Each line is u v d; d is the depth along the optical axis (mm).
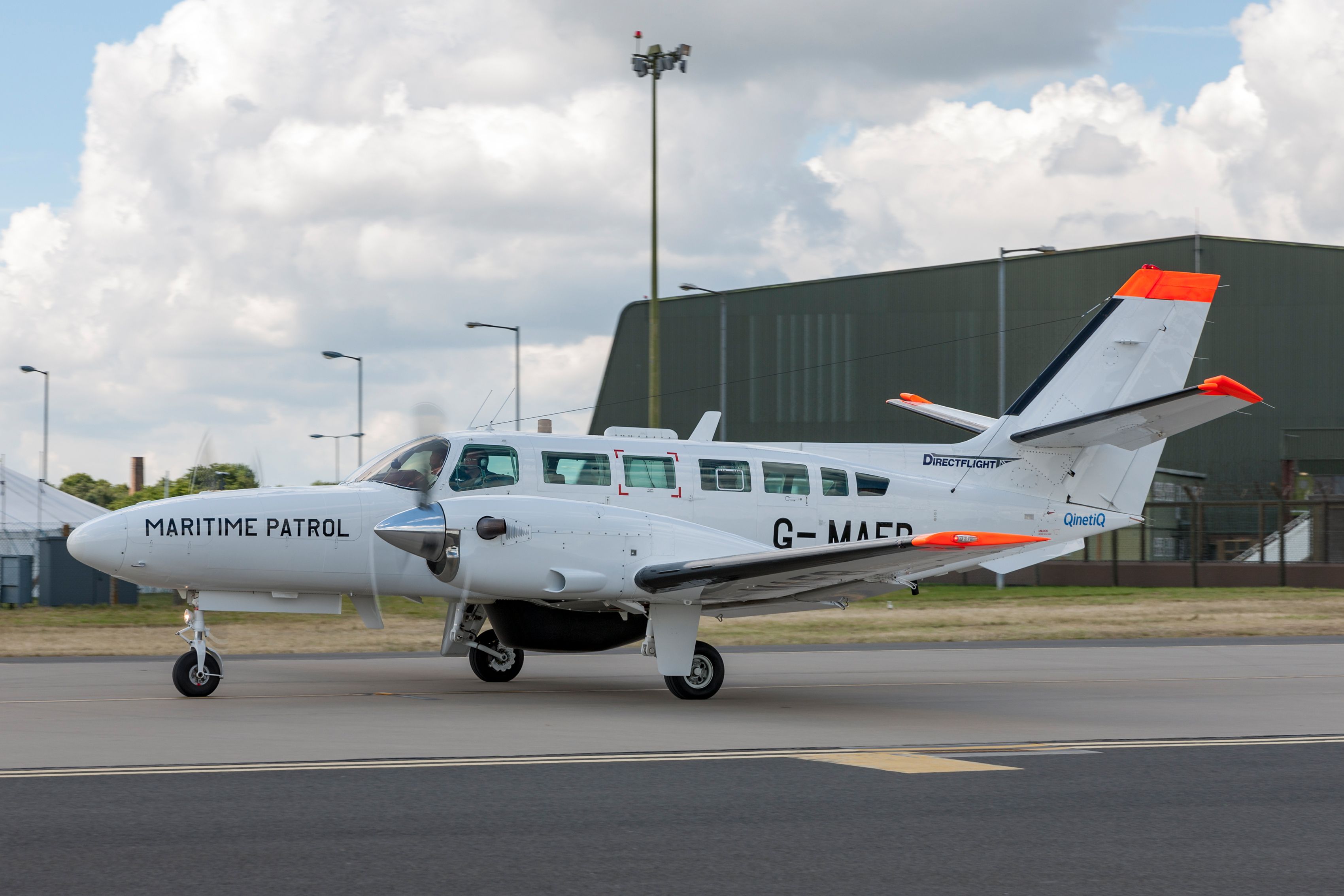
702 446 19219
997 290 64125
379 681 19344
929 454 20797
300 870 7312
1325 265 62062
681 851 7934
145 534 16156
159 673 19938
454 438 17781
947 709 16453
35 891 6828
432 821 8719
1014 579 50469
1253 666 23344
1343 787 10516
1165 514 50094
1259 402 18672
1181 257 62719
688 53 38125
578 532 16656
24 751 11609
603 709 15867
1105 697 18156
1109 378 21656
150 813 8859
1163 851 8141
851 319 65125
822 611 37219
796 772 10977
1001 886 7227
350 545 17031
